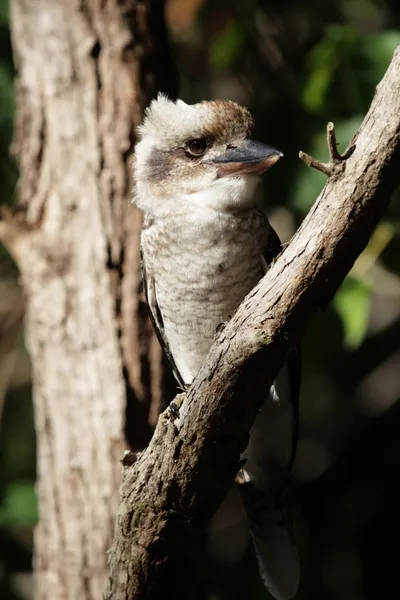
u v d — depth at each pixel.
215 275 8.30
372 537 10.88
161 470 6.76
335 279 5.98
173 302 8.59
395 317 11.65
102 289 9.16
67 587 8.91
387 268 10.52
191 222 8.26
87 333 9.12
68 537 8.95
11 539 10.58
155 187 8.53
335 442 11.92
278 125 10.29
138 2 9.68
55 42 9.53
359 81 10.16
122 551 7.05
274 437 9.30
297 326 6.14
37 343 9.30
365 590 10.78
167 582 7.14
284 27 12.37
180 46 12.99
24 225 9.37
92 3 9.55
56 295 9.20
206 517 6.96
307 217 5.96
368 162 5.71
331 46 10.13
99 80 9.48
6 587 10.56
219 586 10.82
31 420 12.67
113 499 8.89
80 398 9.06
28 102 9.60
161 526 6.89
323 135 10.25
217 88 12.94
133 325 9.16
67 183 9.33
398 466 11.12
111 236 9.23
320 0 12.23
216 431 6.54
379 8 12.20
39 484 9.27
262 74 12.15
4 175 12.05
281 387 8.91
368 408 11.90
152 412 9.16
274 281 6.06
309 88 10.19
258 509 9.62
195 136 8.41
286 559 9.59
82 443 9.02
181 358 8.93
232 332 6.23
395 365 12.09
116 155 9.36
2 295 12.66
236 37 11.58
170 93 9.91
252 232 8.24
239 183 8.21
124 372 9.08
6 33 11.20
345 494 11.16
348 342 9.70
